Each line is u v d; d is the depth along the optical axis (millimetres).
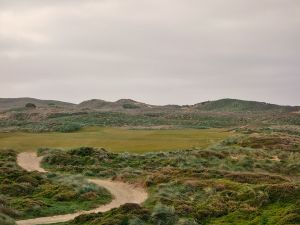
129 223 27625
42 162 55562
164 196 35719
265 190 32812
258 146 69812
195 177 42625
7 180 40594
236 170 52969
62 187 38531
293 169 54844
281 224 27078
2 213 29094
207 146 68500
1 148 63531
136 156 57438
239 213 30078
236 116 191625
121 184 43625
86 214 29656
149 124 146875
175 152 60406
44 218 30766
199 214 30062
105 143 70750
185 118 175500
